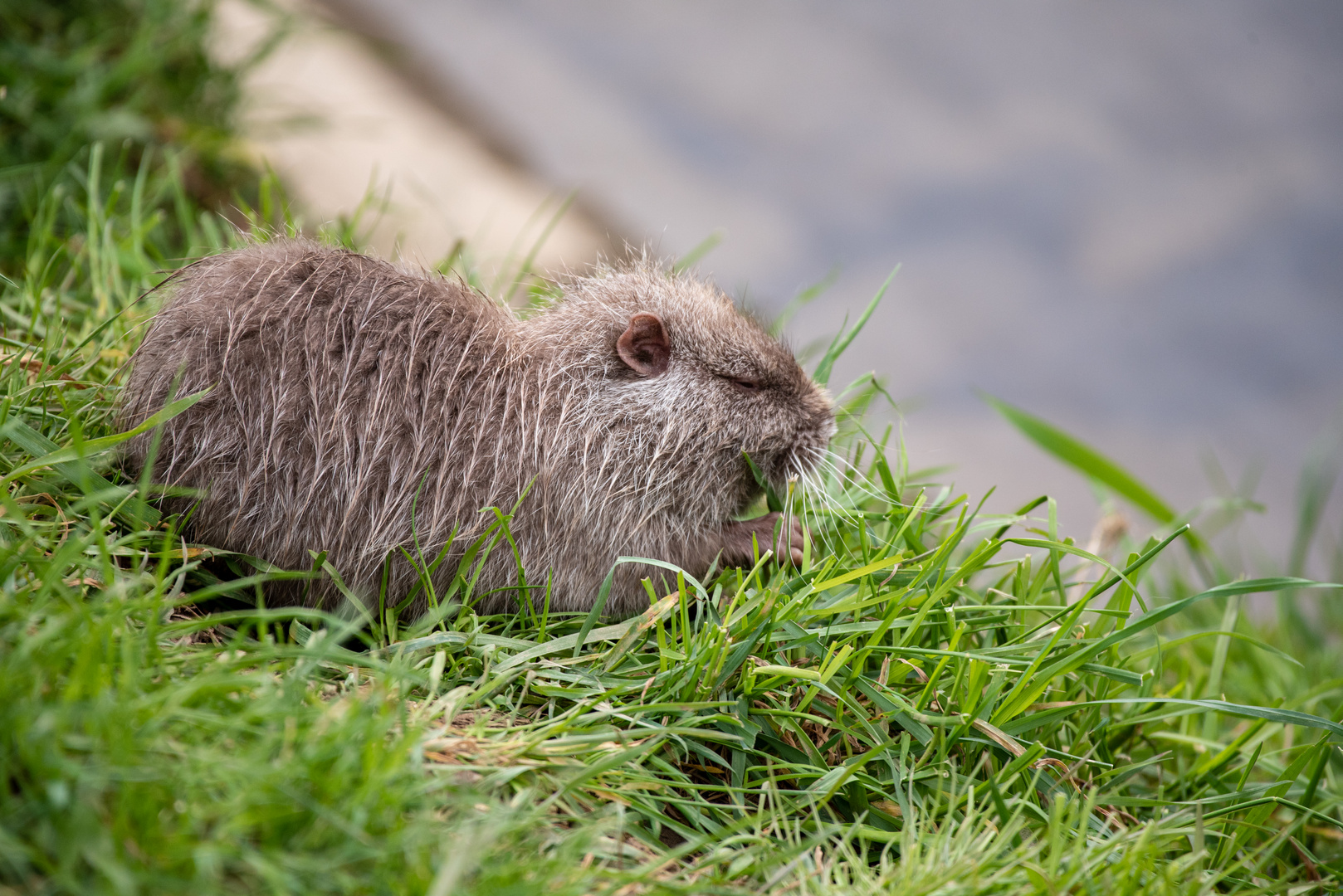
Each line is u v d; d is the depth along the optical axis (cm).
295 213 639
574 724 294
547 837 260
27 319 413
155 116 604
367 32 1014
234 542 334
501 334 382
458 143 912
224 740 242
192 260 446
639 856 272
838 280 1019
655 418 393
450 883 206
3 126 536
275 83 819
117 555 308
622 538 384
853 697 337
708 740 317
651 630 353
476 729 282
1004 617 363
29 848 207
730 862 276
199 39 648
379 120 858
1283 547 898
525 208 866
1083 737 350
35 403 356
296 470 335
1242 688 479
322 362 342
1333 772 429
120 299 434
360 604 322
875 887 267
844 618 353
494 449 359
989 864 279
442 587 356
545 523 366
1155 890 287
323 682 290
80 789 215
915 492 458
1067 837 302
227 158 621
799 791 302
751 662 324
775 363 415
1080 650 336
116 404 350
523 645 321
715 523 408
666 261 468
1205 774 372
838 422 456
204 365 331
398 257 401
